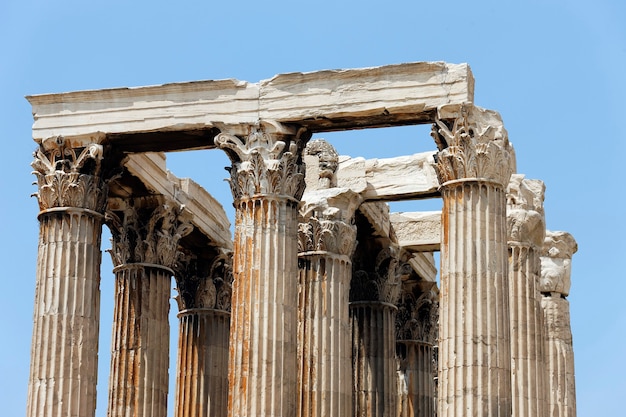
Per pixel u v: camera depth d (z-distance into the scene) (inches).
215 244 2839.6
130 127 2391.7
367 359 2748.5
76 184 2397.9
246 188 2322.8
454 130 2262.6
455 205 2253.9
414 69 2289.6
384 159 2667.3
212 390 2822.3
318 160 2650.1
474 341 2202.3
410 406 2947.8
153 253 2632.9
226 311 2856.8
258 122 2336.4
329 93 2317.9
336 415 2522.1
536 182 2618.1
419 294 2982.3
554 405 2768.2
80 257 2393.0
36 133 2423.7
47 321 2369.6
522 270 2546.8
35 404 2346.2
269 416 2246.6
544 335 2640.3
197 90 2372.0
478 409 2181.3
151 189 2615.7
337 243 2573.8
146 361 2591.0
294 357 2289.6
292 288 2305.6
